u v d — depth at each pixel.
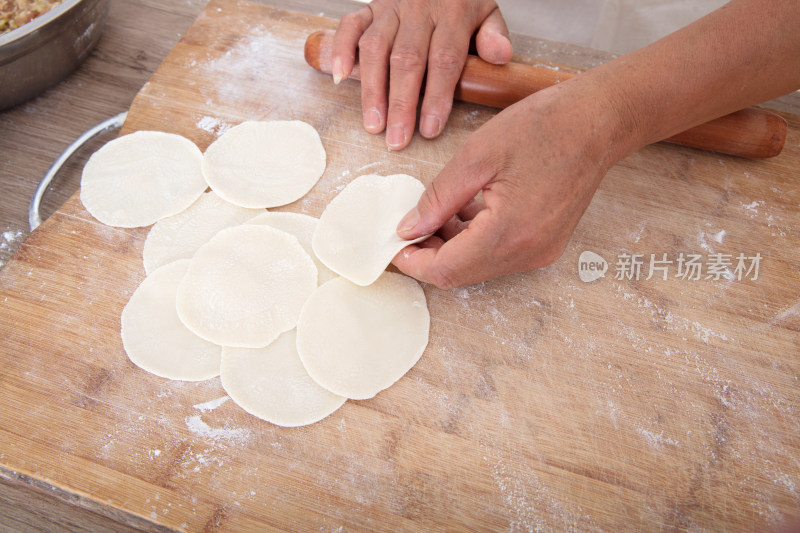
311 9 0.64
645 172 0.51
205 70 0.55
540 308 0.46
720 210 0.50
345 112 0.53
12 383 0.43
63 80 0.59
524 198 0.41
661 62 0.41
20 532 0.46
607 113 0.41
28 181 0.54
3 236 0.52
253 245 0.47
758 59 0.41
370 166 0.51
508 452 0.42
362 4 0.64
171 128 0.52
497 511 0.41
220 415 0.43
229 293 0.45
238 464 0.41
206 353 0.44
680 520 0.41
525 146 0.41
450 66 0.51
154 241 0.48
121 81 0.59
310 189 0.50
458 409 0.43
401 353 0.44
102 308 0.46
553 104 0.41
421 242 0.47
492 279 0.47
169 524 0.40
